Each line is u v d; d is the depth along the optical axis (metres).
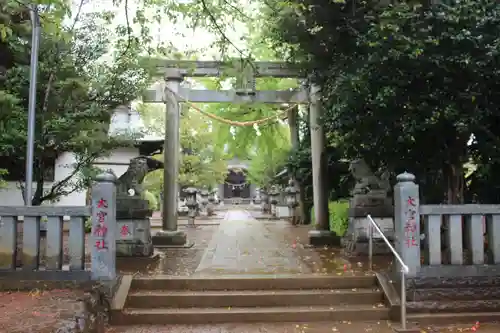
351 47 8.67
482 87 7.36
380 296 7.06
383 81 7.64
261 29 10.66
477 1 7.10
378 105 7.82
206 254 10.25
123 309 6.53
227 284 7.33
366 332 6.17
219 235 14.35
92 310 5.72
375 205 9.88
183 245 11.77
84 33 8.82
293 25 8.88
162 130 17.19
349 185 14.19
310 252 10.51
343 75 8.08
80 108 8.74
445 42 7.18
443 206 6.91
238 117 15.34
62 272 6.55
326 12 8.42
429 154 9.09
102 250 6.61
